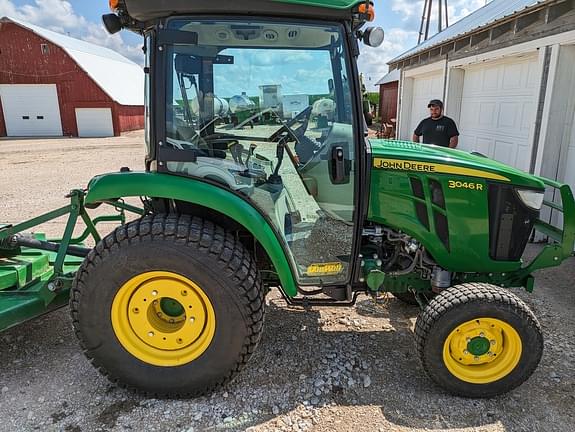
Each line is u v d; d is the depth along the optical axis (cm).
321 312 359
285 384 271
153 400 257
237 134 252
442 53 801
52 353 302
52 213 292
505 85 621
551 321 349
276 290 396
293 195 262
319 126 255
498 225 275
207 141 250
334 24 238
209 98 247
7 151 1614
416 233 271
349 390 267
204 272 237
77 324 248
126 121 2612
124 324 250
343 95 249
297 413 248
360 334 328
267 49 244
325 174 259
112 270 239
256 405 253
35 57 2367
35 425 237
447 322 248
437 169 266
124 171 262
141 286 245
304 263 271
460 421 242
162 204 267
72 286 249
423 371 286
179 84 242
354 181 258
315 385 270
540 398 261
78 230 578
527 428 238
